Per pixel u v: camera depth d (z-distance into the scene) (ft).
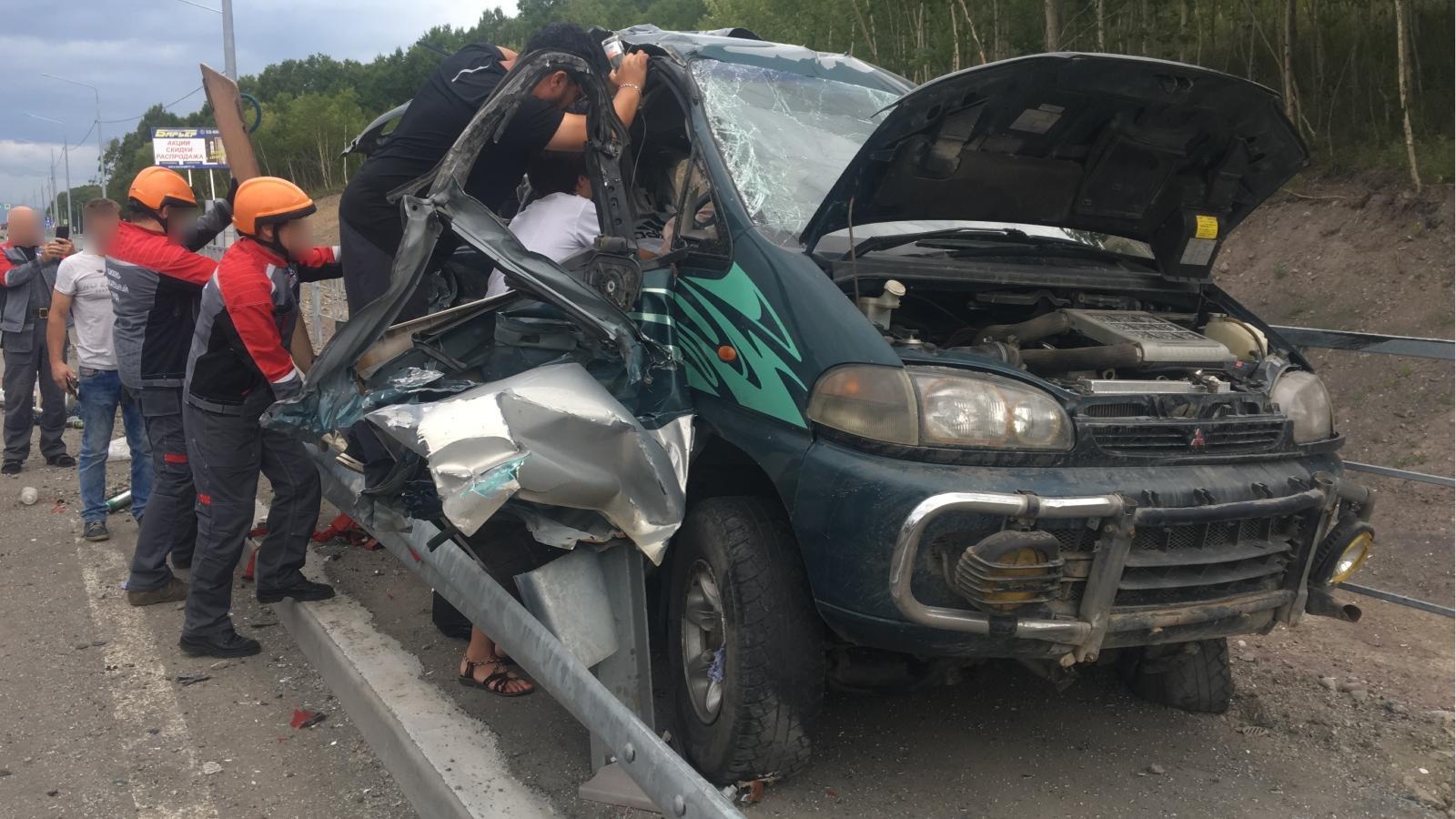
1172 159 12.25
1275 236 35.04
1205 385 10.94
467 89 14.14
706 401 11.77
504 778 10.76
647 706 11.07
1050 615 9.50
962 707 13.46
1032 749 12.40
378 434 10.96
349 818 10.93
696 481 12.36
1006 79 10.52
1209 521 9.87
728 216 11.75
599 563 11.14
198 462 14.84
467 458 9.73
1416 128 34.68
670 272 12.28
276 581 15.90
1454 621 17.43
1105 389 10.33
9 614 16.97
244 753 12.34
